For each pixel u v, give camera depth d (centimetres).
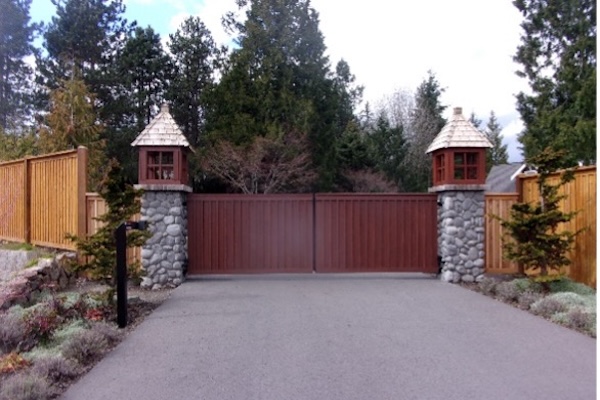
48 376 432
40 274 846
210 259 1066
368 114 3722
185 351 531
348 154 2736
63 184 1045
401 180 2989
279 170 2023
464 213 1027
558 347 538
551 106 2016
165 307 759
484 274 1038
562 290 813
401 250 1084
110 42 2642
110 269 730
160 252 980
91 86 2398
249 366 480
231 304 779
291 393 410
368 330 614
